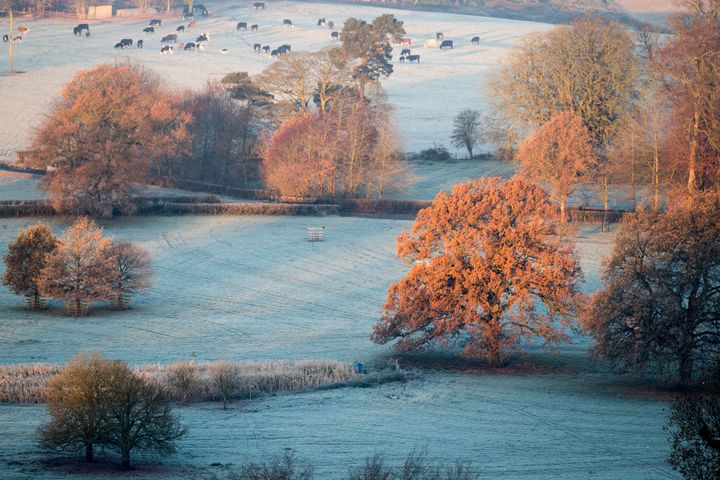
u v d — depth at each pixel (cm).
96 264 11862
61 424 6159
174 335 10925
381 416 7762
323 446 6838
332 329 11394
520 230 9800
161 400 6450
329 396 8425
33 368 8694
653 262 8812
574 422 7644
